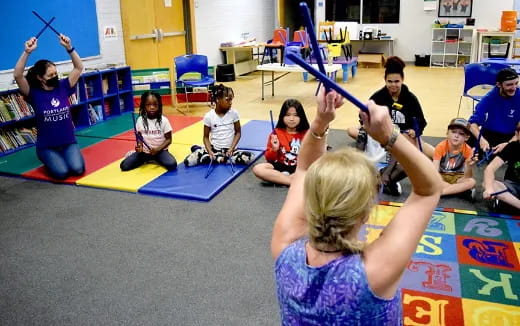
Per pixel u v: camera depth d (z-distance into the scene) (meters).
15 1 4.99
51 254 2.82
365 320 0.86
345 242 0.87
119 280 2.53
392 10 10.87
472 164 3.35
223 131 4.15
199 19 8.57
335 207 0.84
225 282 2.49
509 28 9.32
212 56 9.11
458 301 2.25
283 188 3.71
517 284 2.37
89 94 5.84
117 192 3.74
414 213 0.91
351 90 7.78
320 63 0.88
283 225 1.02
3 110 4.71
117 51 6.66
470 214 3.13
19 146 4.92
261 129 5.30
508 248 2.71
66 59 5.71
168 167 4.07
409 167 0.88
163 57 7.68
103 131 5.43
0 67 4.89
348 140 4.90
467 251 2.69
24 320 2.23
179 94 7.03
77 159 4.05
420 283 2.40
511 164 3.20
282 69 6.84
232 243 2.88
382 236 0.91
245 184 3.82
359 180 0.85
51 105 3.97
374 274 0.86
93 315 2.26
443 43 10.47
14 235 3.06
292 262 0.93
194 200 3.53
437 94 7.25
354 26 10.12
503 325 2.08
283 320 0.96
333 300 0.87
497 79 3.99
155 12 7.37
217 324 2.17
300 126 3.74
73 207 3.48
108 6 6.41
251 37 10.61
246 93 7.80
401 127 3.86
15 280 2.56
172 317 2.22
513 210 3.12
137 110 6.58
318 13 11.48
